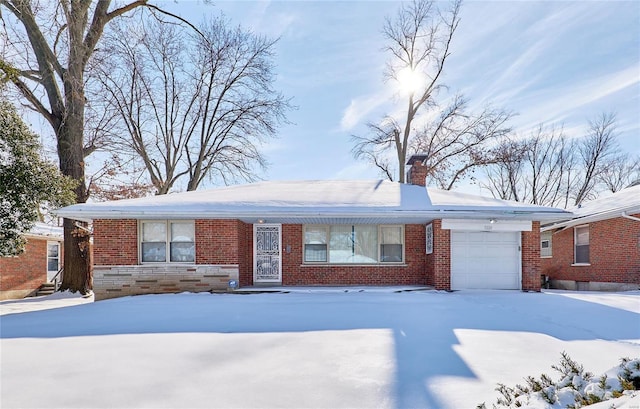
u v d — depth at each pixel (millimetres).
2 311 10672
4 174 13969
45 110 17766
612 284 15773
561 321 7496
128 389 4012
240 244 13430
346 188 15336
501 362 4863
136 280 12844
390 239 14734
